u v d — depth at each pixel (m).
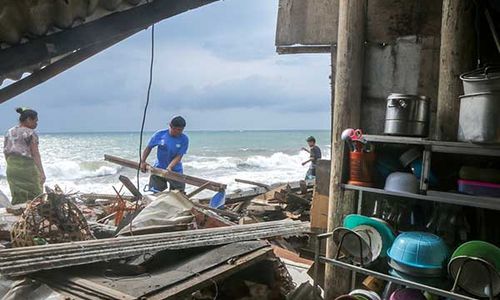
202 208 4.32
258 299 2.70
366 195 3.10
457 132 2.54
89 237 2.99
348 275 3.11
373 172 2.65
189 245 2.70
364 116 3.22
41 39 1.67
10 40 1.58
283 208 6.02
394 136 2.54
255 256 2.69
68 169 17.70
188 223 3.39
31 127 4.88
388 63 3.14
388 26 3.14
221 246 2.85
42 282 2.15
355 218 2.67
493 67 2.40
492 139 2.10
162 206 3.57
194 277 2.31
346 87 3.09
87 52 1.96
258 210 5.77
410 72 3.06
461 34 2.66
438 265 2.25
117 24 1.87
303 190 6.99
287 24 3.83
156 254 2.62
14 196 4.73
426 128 2.59
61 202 2.88
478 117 2.14
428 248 2.26
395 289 2.65
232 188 11.48
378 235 2.54
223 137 49.84
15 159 4.70
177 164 5.38
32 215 2.77
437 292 2.15
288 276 2.95
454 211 2.68
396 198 2.98
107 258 2.36
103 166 18.56
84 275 2.26
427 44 3.01
